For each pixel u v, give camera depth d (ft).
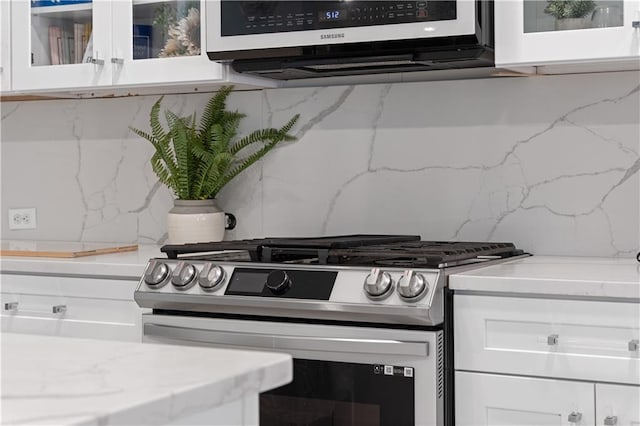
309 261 7.70
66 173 11.05
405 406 6.77
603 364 6.48
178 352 3.70
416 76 9.16
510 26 7.68
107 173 10.80
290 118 9.77
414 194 9.22
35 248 9.58
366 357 6.89
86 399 2.88
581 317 6.53
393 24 7.91
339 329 6.96
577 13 7.49
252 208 9.98
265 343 7.20
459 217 9.05
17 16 9.90
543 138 8.71
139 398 2.89
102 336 8.38
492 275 6.82
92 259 8.73
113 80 9.41
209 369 3.34
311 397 7.12
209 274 7.43
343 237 8.49
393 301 6.70
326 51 8.23
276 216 9.86
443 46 7.85
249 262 7.47
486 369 6.81
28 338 4.07
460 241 9.05
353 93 9.45
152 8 9.23
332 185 9.57
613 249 8.49
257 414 3.58
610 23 7.39
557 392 6.61
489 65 8.49
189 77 9.05
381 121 9.34
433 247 7.80
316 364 7.07
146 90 10.02
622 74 8.39
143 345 3.87
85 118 10.91
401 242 8.52
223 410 3.37
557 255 8.69
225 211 10.12
